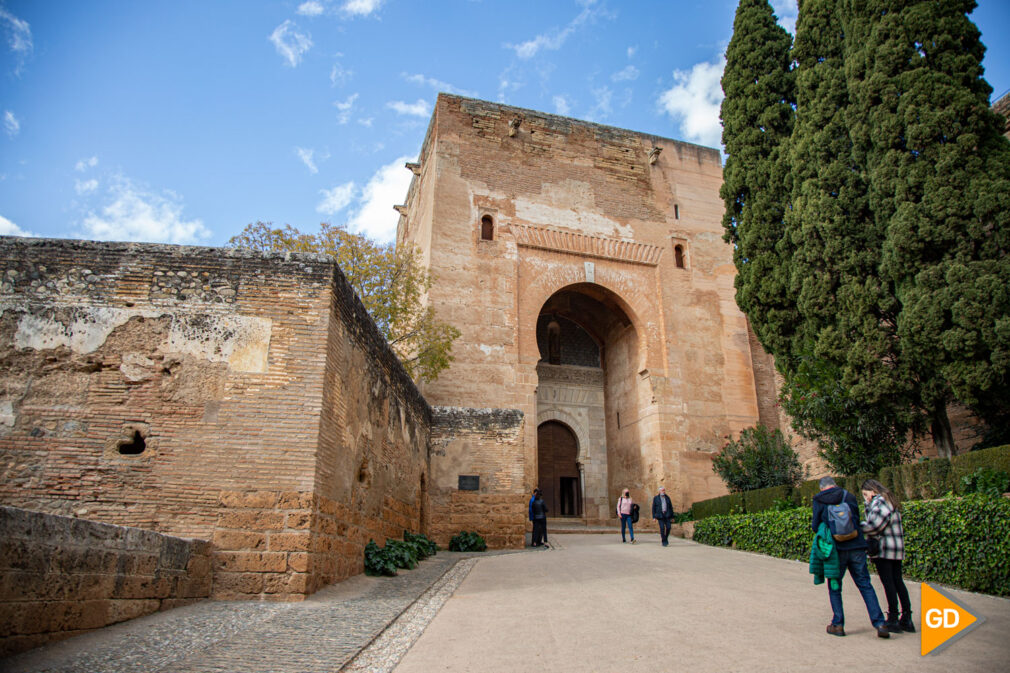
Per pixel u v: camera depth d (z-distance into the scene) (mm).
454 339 22188
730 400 26359
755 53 20703
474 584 9664
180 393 8062
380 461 11570
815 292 15766
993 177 12578
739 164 20312
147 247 8609
